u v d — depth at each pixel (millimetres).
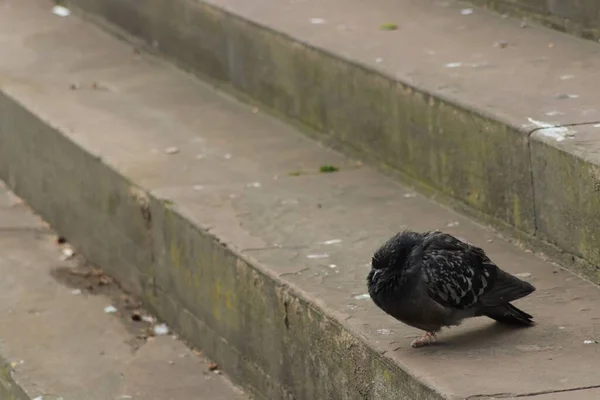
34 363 12883
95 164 15195
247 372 11992
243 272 11805
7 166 18484
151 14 19719
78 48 20438
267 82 16609
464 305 9219
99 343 13336
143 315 14062
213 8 17703
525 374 8930
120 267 14828
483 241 12094
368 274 10258
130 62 19594
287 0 17781
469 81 13438
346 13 16875
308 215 12953
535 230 11680
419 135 13453
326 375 10461
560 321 9969
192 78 18672
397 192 13680
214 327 12602
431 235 9297
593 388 8633
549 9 15328
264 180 14203
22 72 19156
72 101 17625
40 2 23484
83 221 15820
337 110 15070
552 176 11312
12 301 14531
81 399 12109
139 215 14078
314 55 15336
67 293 14734
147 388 12305
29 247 16312
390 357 9414
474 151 12492
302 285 11000
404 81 13609
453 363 9195
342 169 14531
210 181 14172
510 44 14828
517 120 11953
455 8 16734
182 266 13172
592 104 12344
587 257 10961
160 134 16047
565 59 14047
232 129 16250
